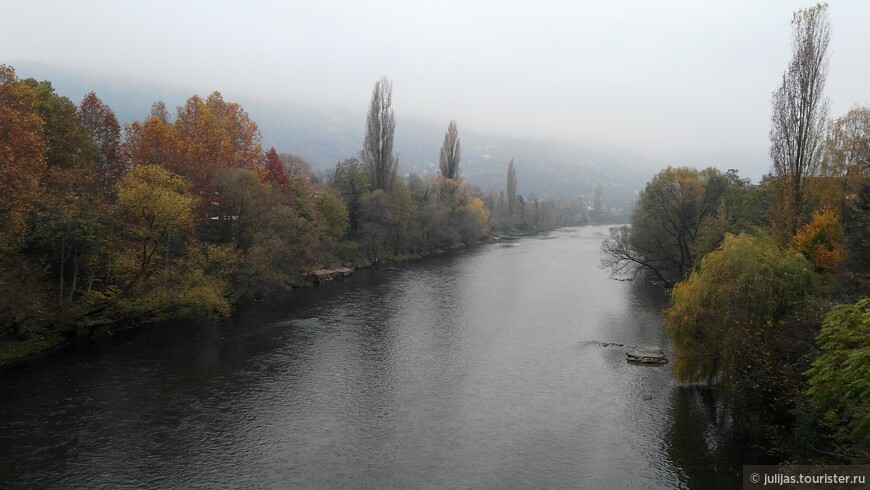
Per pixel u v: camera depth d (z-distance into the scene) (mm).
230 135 81062
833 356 19516
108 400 36344
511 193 199375
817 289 33562
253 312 62250
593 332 55562
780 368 28797
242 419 34156
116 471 27750
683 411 35875
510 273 94625
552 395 38750
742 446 30703
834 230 41625
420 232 120938
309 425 33531
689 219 77500
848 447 22203
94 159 62938
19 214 41688
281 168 92625
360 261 101812
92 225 46375
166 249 57031
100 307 49719
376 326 56812
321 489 26484
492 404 37094
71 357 44625
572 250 135500
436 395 38594
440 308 65875
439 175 147875
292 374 42281
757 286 31906
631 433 32781
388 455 29984
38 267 45406
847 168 50844
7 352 43562
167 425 33031
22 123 42594
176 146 66000
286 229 73250
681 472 28141
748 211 68375
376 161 112938
